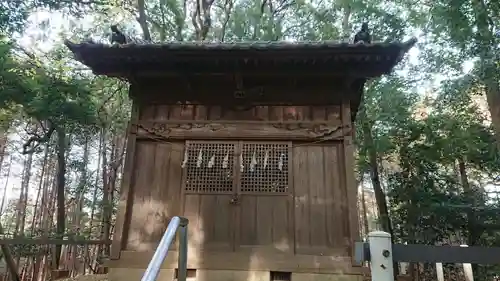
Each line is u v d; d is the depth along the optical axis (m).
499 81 6.61
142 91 5.43
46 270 13.13
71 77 9.94
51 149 13.76
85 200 17.31
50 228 14.21
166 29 12.03
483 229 9.34
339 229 4.71
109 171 16.75
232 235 4.74
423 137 10.75
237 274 4.54
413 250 2.57
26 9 8.09
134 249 4.74
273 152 5.09
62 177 11.37
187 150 5.12
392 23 10.47
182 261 2.80
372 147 10.60
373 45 4.48
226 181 4.98
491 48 6.13
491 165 10.02
